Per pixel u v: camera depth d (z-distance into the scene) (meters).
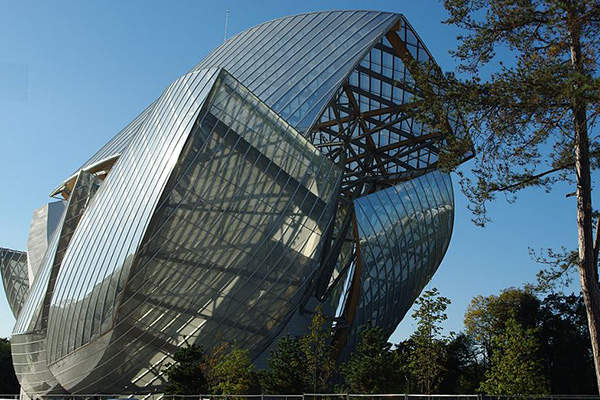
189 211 42.28
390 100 58.50
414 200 58.19
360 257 51.75
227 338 46.81
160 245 42.38
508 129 20.06
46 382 55.69
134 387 47.09
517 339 25.45
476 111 20.25
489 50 20.86
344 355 51.91
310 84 53.50
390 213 54.97
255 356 48.50
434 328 34.53
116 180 50.12
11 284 75.25
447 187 64.06
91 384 48.09
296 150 45.94
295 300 48.12
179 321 45.12
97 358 46.38
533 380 24.62
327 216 47.66
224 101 42.78
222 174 42.94
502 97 19.58
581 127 19.95
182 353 41.00
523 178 20.69
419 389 41.12
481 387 26.27
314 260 47.66
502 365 25.19
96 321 45.34
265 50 62.09
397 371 38.25
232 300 45.91
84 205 57.41
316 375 41.69
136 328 44.53
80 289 47.62
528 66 19.53
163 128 45.53
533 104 19.30
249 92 43.69
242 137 43.44
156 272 42.94
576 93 17.66
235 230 44.06
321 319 41.72
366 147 64.56
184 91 45.12
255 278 46.00
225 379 40.19
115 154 63.41
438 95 20.70
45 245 70.62
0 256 76.06
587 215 20.12
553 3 19.22
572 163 21.33
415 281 60.16
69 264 51.09
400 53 56.41
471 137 20.77
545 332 66.62
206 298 45.09
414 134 61.44
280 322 48.59
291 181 45.75
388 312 57.06
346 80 52.72
